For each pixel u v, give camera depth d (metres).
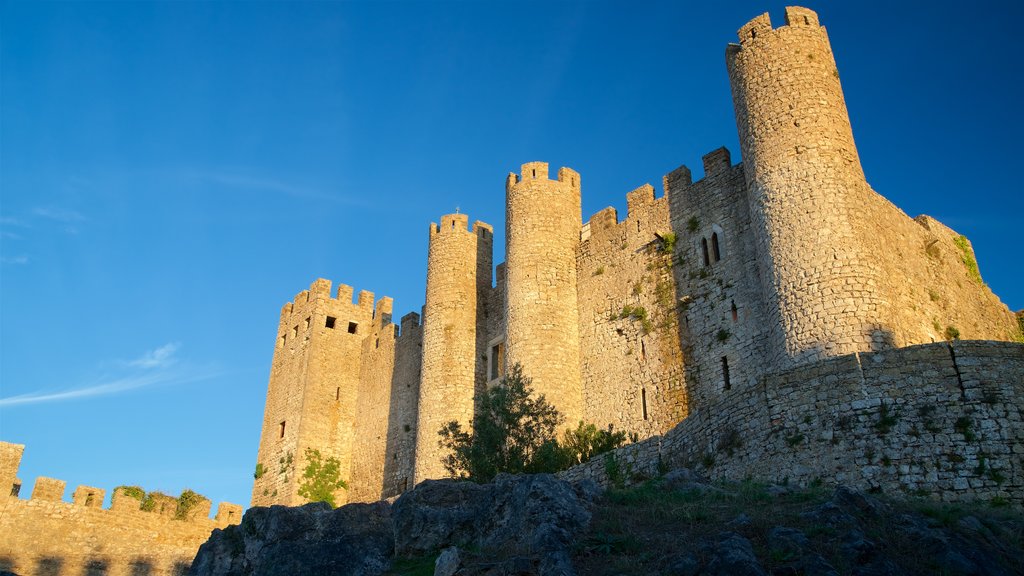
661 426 36.84
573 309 43.03
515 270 43.59
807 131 32.38
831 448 23.64
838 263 29.61
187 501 50.06
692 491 22.73
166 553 47.53
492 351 48.66
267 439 59.91
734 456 25.77
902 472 22.34
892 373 23.78
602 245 43.38
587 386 40.88
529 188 45.31
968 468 21.72
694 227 39.09
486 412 33.62
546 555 18.00
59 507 45.47
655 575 16.80
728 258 36.91
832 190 30.98
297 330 62.69
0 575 39.78
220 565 28.39
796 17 35.06
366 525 26.31
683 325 37.72
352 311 62.53
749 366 34.19
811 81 33.41
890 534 17.59
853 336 28.30
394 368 56.91
